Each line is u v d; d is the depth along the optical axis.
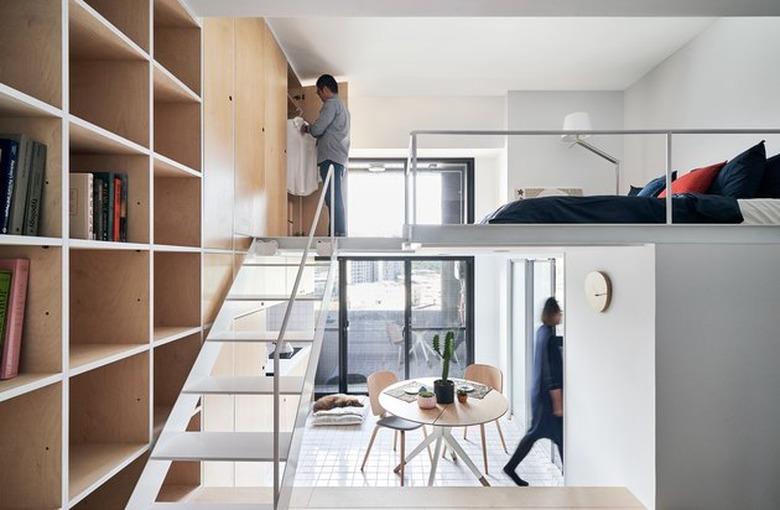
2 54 1.24
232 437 1.81
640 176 4.62
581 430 3.52
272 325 5.87
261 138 3.22
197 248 2.11
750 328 2.56
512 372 5.68
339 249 3.10
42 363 1.23
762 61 3.06
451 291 6.23
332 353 6.23
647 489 2.59
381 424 4.04
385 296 6.25
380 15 2.14
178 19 2.11
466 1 2.04
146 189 1.72
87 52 1.66
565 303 3.83
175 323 2.17
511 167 4.95
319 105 4.73
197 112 2.18
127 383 1.72
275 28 3.56
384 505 2.57
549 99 4.95
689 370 2.54
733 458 2.53
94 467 1.49
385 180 5.87
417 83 4.76
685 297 2.56
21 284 1.21
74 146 1.57
